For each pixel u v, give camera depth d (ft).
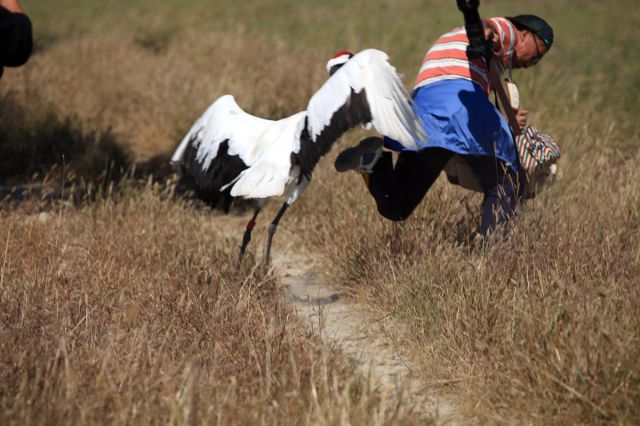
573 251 55.21
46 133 100.58
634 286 50.55
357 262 64.34
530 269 53.67
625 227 60.03
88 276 57.98
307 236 74.23
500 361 46.68
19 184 90.27
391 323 56.03
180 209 75.87
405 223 65.57
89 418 39.45
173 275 59.62
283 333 49.29
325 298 63.05
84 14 207.21
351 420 40.01
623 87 118.93
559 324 46.42
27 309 51.01
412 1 220.23
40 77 121.19
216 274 60.44
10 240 63.67
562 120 96.68
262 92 112.06
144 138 106.93
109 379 41.91
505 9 199.00
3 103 105.40
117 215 72.79
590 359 43.24
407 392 45.83
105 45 147.74
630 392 41.52
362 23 180.86
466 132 54.44
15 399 39.83
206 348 49.19
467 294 52.54
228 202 59.93
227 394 40.93
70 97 118.62
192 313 53.01
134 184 88.22
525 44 57.82
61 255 62.34
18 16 65.77
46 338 48.93
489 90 57.72
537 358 44.68
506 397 44.42
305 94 110.73
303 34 167.94
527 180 59.00
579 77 121.39
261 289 60.34
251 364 46.73
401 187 56.65
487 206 58.18
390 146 55.47
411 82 113.29
